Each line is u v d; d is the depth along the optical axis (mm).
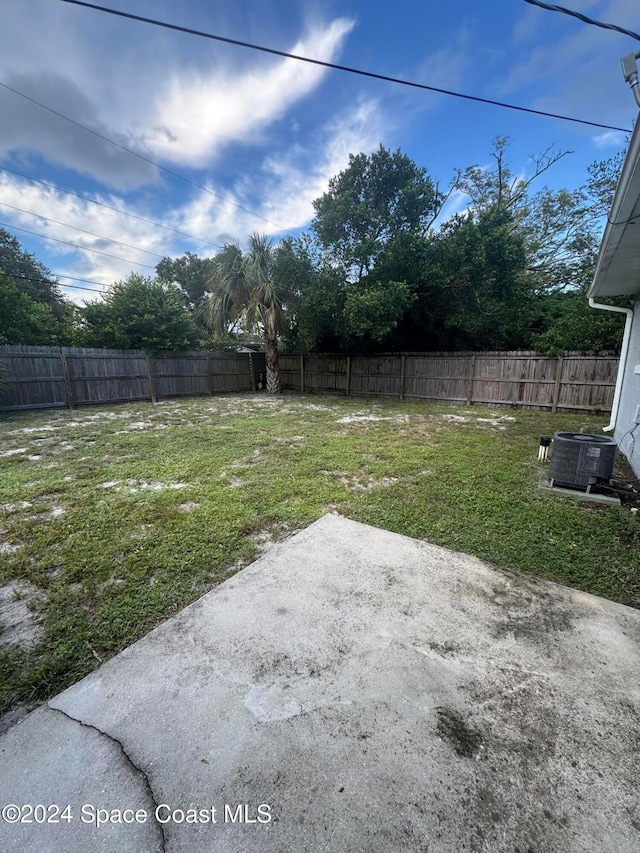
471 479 3807
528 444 5344
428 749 1175
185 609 1854
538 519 2902
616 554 2406
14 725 1271
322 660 1528
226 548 2447
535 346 8992
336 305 10352
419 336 11695
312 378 13281
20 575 2152
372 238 10633
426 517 2938
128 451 4871
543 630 1714
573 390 8422
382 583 2068
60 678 1464
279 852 923
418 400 10672
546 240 13320
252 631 1696
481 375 9680
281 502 3215
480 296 10320
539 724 1262
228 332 12875
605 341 8031
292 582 2078
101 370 9406
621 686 1417
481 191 14414
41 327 10125
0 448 5004
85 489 3496
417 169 10688
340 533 2666
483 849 933
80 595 1975
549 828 977
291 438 5652
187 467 4168
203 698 1358
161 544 2492
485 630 1709
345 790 1061
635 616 1822
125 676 1462
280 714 1292
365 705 1326
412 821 990
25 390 8266
